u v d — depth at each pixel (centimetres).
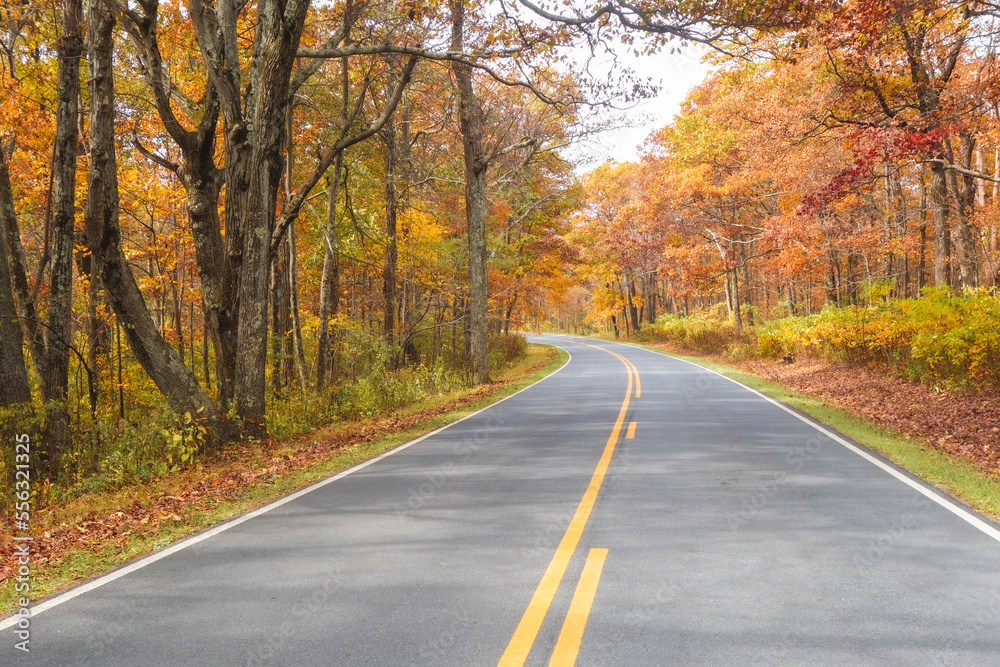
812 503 648
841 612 393
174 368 1149
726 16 1238
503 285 3456
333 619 404
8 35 1270
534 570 480
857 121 1658
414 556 521
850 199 2458
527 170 3048
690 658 341
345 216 2217
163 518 696
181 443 1033
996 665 327
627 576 461
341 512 675
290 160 1920
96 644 379
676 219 3884
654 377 2316
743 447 965
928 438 1055
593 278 6303
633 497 688
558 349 5003
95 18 1036
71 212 1079
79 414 1178
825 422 1211
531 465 880
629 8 1268
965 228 2019
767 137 2256
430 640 371
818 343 2247
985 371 1417
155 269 2391
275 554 541
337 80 2080
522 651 355
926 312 1702
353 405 1683
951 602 404
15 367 992
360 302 3094
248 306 1206
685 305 5697
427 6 1431
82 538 655
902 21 1370
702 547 521
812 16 1247
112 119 1084
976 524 569
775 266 3134
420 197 2895
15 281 1059
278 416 1445
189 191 1299
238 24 1739
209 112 1280
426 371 2378
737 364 2855
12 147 1430
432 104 2183
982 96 1315
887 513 608
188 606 433
